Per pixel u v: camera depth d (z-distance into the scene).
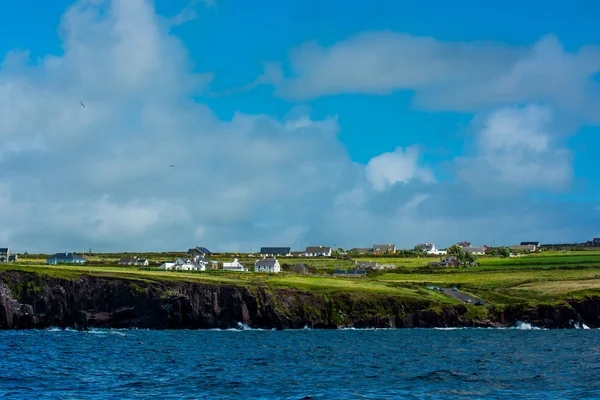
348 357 111.50
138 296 189.25
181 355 112.94
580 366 97.88
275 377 86.25
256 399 70.19
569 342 143.75
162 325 187.50
